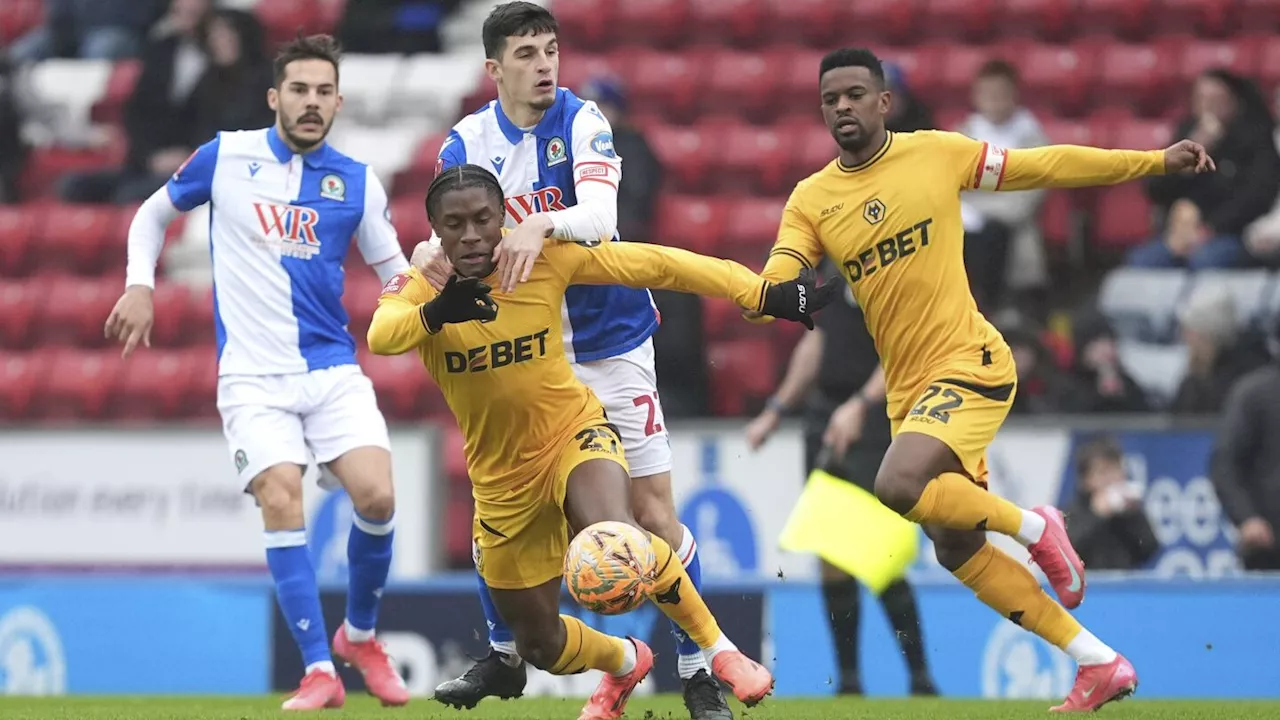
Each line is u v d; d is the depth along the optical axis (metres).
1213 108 39.75
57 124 52.97
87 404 43.75
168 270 46.06
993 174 21.50
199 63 48.31
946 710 23.45
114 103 53.03
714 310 41.75
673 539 20.92
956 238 21.62
